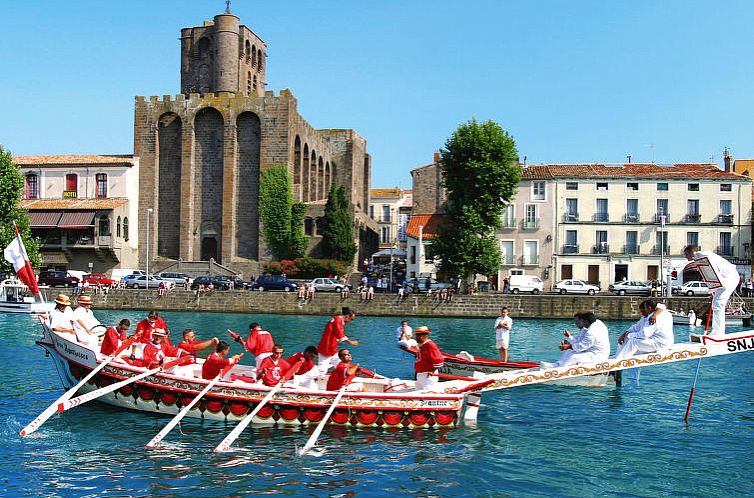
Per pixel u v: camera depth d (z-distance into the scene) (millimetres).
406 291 57719
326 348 19781
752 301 53125
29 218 63062
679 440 16500
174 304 57031
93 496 12484
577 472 14109
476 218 56219
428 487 13148
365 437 16391
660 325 17453
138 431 16641
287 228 74125
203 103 75625
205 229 76312
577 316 19500
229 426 17109
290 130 75000
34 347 31531
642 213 67000
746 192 66188
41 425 17109
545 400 20906
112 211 69500
